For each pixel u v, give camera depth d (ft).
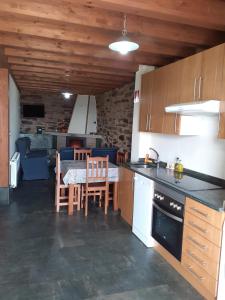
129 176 11.96
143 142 13.55
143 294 7.39
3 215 12.96
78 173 13.19
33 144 28.40
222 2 7.36
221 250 6.58
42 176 20.81
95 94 25.90
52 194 16.81
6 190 14.52
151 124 11.71
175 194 8.42
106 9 7.42
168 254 9.08
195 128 9.89
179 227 8.17
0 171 14.40
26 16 7.78
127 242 10.52
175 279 8.14
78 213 13.61
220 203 6.86
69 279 7.95
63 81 19.01
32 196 16.21
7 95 14.24
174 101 9.88
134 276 8.22
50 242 10.32
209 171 9.62
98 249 9.88
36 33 9.09
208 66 8.00
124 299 7.15
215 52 7.69
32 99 28.37
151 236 9.97
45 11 7.55
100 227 11.92
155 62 12.42
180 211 8.13
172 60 12.45
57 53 11.93
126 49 7.41
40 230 11.39
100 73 15.43
